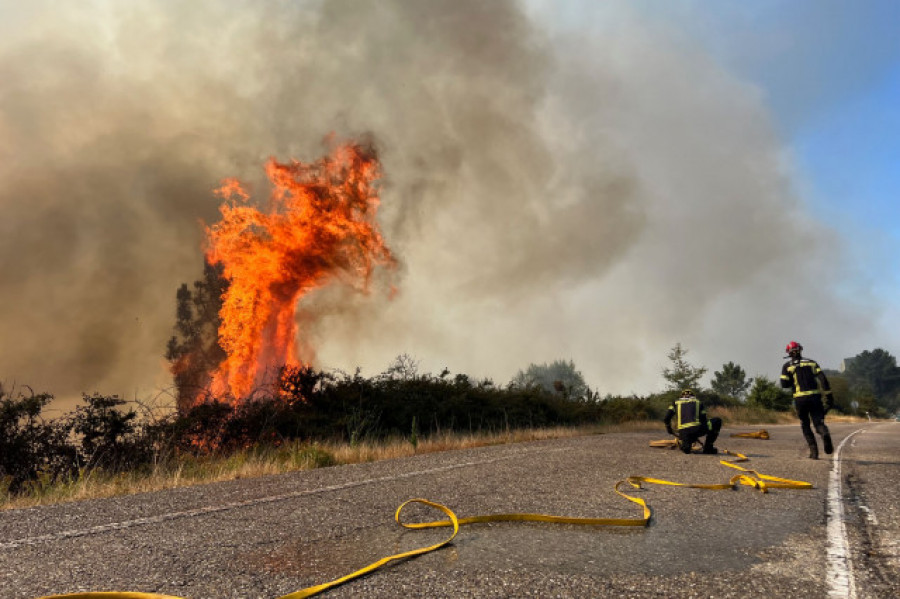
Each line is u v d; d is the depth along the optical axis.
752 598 2.84
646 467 7.91
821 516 4.82
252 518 4.70
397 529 4.34
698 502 5.47
